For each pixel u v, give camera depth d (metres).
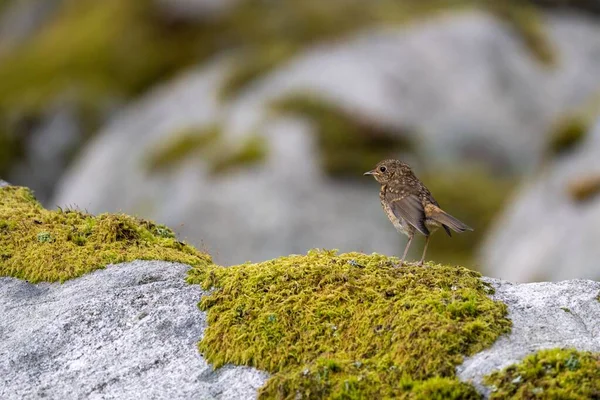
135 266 8.51
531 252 24.70
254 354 7.14
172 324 7.60
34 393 7.15
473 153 31.66
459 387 6.34
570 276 22.86
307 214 26.45
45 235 9.02
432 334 6.79
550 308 7.35
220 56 39.34
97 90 38.47
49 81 39.69
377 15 38.88
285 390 6.70
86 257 8.72
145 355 7.36
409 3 39.88
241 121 30.12
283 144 28.44
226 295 7.71
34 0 48.28
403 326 6.97
